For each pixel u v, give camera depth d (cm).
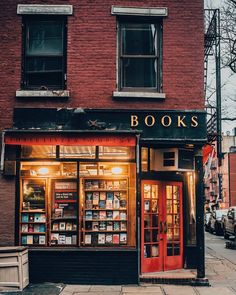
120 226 1205
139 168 1204
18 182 1195
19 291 1063
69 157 1206
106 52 1220
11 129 1178
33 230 1198
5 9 1226
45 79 1232
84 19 1226
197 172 1210
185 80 1221
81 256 1167
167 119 1204
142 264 1232
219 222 3116
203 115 1207
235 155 6216
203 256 1175
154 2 1235
